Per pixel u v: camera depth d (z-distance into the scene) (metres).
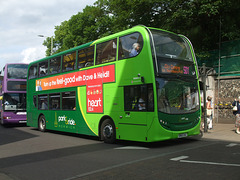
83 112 11.26
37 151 8.78
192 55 9.80
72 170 6.09
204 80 12.08
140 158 7.08
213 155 7.22
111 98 9.77
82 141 10.84
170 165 6.14
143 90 8.53
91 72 10.89
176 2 15.65
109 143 9.95
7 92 18.50
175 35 9.48
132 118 8.88
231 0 14.90
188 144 9.33
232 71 15.85
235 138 10.25
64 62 12.82
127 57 9.20
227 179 4.91
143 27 8.88
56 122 13.30
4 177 5.67
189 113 9.10
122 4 19.27
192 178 5.05
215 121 16.45
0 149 9.41
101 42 10.52
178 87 8.93
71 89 12.12
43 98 14.62
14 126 19.56
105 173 5.69
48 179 5.46
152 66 8.35
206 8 14.14
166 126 8.38
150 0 15.91
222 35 16.62
